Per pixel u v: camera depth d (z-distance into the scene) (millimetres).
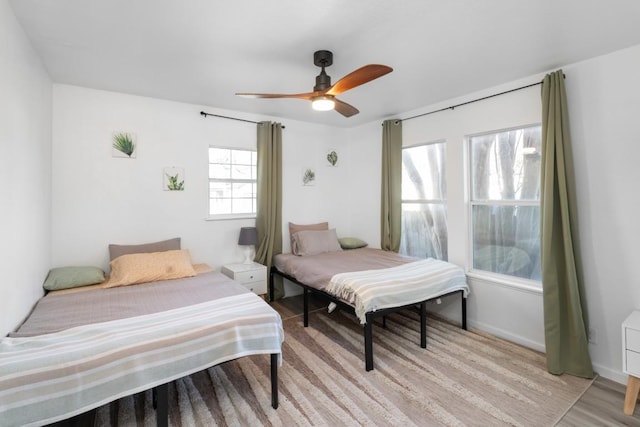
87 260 3090
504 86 2979
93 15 1834
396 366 2525
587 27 1983
